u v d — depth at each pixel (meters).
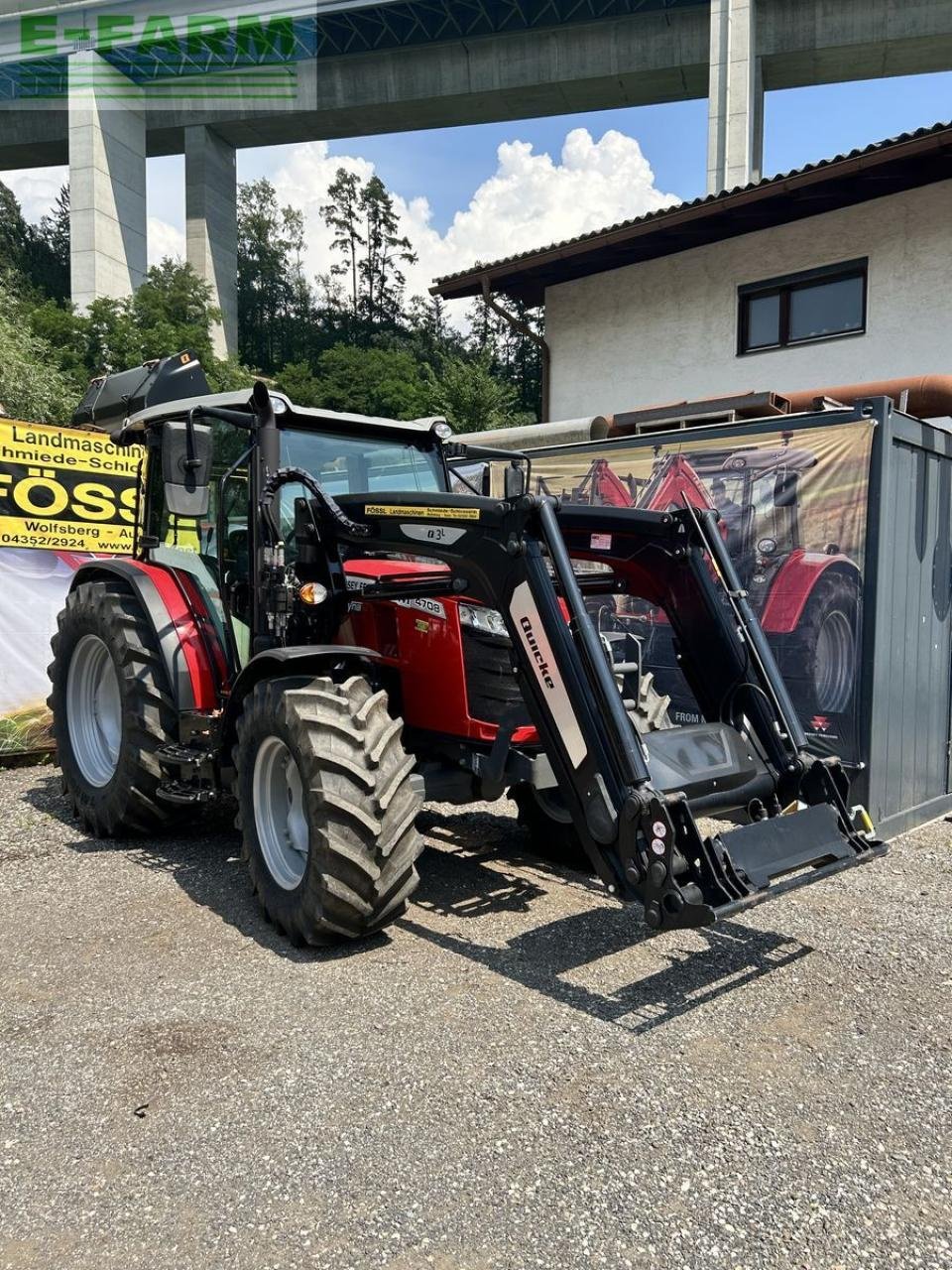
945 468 5.80
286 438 4.32
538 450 7.52
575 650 3.24
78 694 5.31
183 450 4.07
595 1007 3.11
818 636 5.43
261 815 3.77
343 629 4.36
